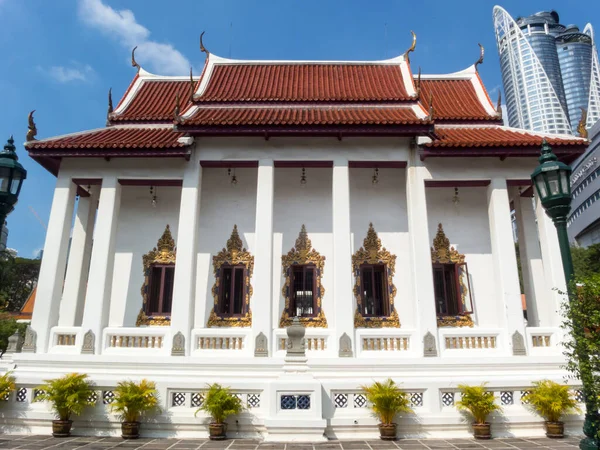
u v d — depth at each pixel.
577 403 12.18
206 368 13.29
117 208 15.64
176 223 17.17
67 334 14.43
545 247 15.35
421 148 15.05
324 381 12.04
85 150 15.07
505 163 15.71
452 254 16.86
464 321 16.14
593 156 74.19
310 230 16.86
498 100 19.06
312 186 17.31
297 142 15.64
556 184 8.78
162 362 13.34
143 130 17.80
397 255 16.62
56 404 11.55
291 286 16.36
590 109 126.75
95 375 12.95
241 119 15.00
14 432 11.98
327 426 11.61
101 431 11.81
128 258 16.86
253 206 17.14
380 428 11.47
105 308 14.48
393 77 20.67
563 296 14.65
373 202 17.17
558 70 130.12
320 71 21.58
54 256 14.86
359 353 13.86
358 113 16.73
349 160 15.48
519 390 12.39
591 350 7.70
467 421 11.96
